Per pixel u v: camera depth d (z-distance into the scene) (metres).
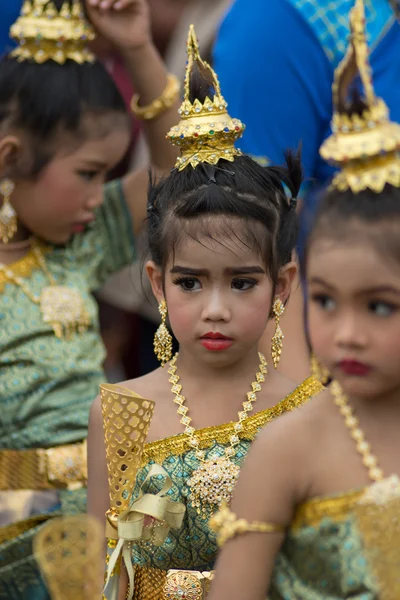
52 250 8.72
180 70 10.59
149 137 9.20
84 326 8.54
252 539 4.91
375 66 8.14
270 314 6.55
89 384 8.41
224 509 5.00
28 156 8.30
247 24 8.13
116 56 10.95
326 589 4.91
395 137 4.71
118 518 6.05
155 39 10.78
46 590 7.92
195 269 6.23
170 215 6.36
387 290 4.62
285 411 6.46
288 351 7.60
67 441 8.20
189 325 6.28
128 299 10.79
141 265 7.30
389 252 4.60
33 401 8.20
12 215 8.44
